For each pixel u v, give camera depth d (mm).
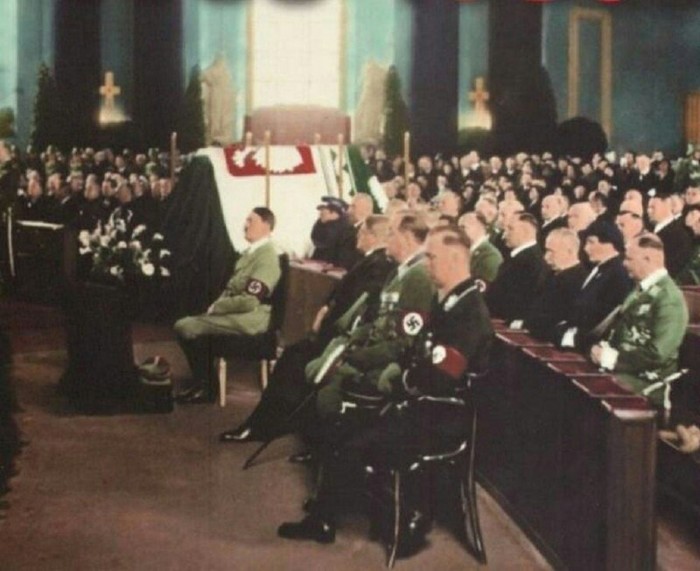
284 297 9070
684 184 16562
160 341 11781
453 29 19297
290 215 11227
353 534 6203
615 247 7164
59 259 13938
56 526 6277
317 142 12422
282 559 5828
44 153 17641
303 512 6551
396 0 19359
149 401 8836
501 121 19141
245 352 8977
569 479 5410
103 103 18156
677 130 18703
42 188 16078
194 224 11570
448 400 5801
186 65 18734
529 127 19047
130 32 18328
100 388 8820
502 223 9914
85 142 18047
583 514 5195
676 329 6418
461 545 6027
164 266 12969
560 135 18891
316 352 7871
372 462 5852
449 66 19312
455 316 5734
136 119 18391
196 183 11523
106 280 14031
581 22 18875
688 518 6227
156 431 8312
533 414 5980
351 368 6918
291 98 19391
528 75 19031
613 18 18812
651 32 18734
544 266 7988
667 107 18750
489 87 19188
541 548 5855
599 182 16422
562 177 17109
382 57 19438
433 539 6121
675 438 6250
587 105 18922
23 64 17703
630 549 4875
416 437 5805
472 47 19219
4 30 17625
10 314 13242
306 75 19484
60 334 12172
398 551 5859
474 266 8406
